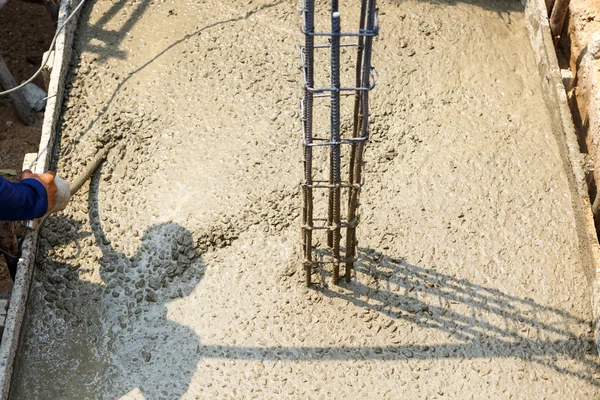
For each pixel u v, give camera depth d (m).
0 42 7.18
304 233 3.64
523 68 4.95
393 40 5.03
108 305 3.97
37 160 4.34
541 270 4.04
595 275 3.85
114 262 4.11
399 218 4.23
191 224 4.23
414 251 4.12
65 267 4.10
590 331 3.84
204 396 3.67
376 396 3.65
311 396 3.66
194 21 5.17
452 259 4.09
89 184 4.41
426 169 4.43
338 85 3.02
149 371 3.75
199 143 4.57
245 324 3.89
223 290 4.01
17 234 4.16
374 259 4.09
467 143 4.54
